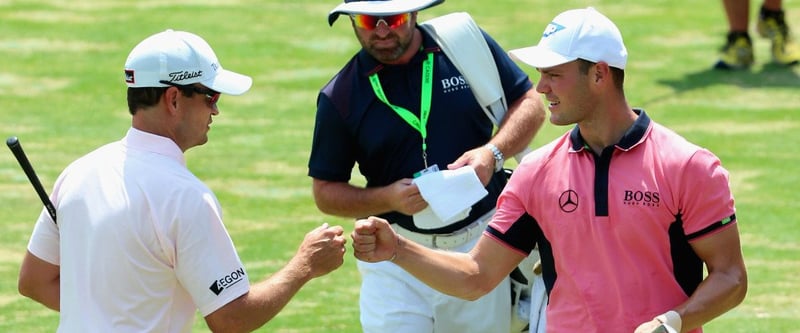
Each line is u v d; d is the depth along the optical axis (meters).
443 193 19.30
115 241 14.79
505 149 20.31
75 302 15.16
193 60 15.29
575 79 15.36
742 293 15.26
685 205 15.04
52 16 62.28
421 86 20.33
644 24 61.34
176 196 14.85
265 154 42.31
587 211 15.37
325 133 20.70
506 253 16.45
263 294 15.34
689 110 46.91
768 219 34.88
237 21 61.94
